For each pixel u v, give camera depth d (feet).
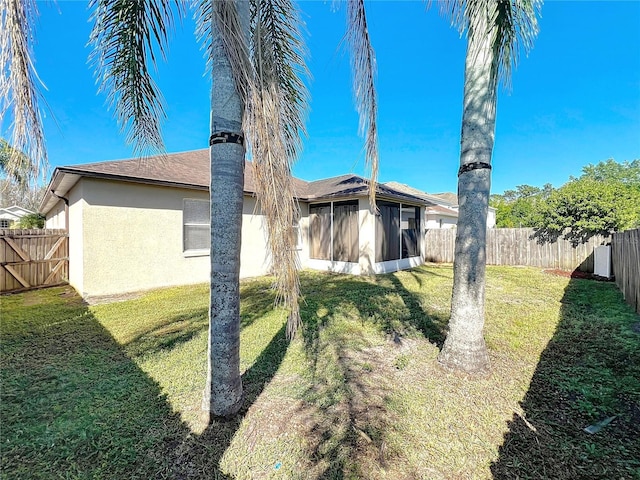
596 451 6.92
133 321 16.60
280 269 7.52
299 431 7.66
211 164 7.85
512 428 7.76
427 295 22.91
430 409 8.57
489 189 10.86
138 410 8.45
